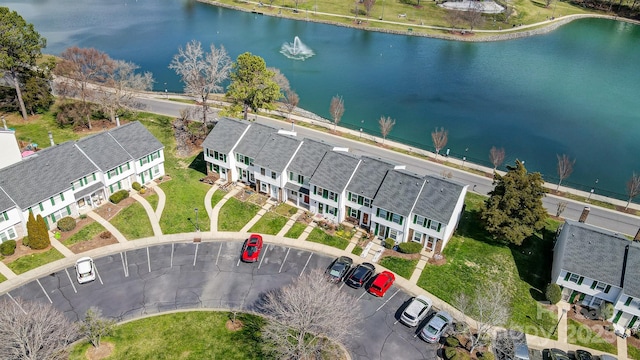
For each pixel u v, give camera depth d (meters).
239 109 82.31
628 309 51.47
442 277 57.38
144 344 46.94
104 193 66.69
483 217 61.50
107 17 171.75
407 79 132.38
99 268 56.06
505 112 115.12
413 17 184.00
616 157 97.25
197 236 62.06
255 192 71.56
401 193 60.69
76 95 92.81
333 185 63.34
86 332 45.62
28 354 42.09
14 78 81.31
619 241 54.59
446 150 94.94
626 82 137.00
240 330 49.09
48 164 61.88
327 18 179.62
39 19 164.75
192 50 106.31
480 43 165.62
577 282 53.69
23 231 59.59
